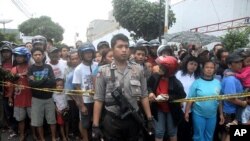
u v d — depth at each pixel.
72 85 5.96
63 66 6.79
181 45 10.48
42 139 6.22
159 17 21.78
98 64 5.74
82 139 6.32
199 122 5.18
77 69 5.66
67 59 7.32
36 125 6.08
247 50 5.51
